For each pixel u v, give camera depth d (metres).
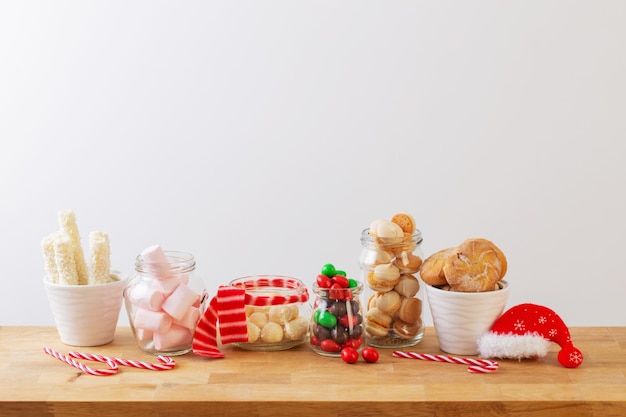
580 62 3.01
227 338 1.67
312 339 1.69
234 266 3.14
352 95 3.04
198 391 1.50
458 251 1.66
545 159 3.05
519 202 3.07
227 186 3.10
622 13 2.98
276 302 1.70
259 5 3.01
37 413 1.46
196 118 3.06
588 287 3.12
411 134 3.05
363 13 3.00
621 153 3.05
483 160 3.05
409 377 1.56
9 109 3.08
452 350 1.68
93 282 1.72
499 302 1.66
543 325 1.64
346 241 3.11
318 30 3.01
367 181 3.07
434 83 3.02
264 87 3.04
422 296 1.75
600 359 1.65
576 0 2.98
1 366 1.62
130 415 1.46
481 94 3.03
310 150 3.06
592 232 3.09
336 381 1.54
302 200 3.09
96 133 3.09
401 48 3.01
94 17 3.03
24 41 3.05
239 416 1.46
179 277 1.67
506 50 3.01
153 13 3.02
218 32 3.02
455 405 1.46
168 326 1.65
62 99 3.07
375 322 1.72
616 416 1.46
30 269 3.18
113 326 1.75
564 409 1.46
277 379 1.55
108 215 3.13
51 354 1.67
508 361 1.64
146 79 3.05
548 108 3.03
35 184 3.12
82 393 1.49
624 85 3.02
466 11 2.99
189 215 3.12
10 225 3.15
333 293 1.66
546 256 3.11
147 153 3.09
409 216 1.74
